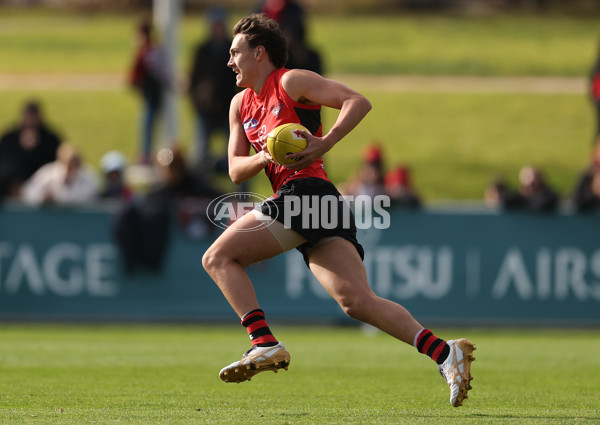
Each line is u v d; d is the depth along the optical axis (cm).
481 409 1630
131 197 3825
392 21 11356
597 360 2556
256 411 1579
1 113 7831
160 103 5319
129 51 9962
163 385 1952
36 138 4444
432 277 3619
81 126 7581
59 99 8194
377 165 4016
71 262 3644
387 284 3616
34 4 12188
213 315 3647
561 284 3600
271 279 3631
